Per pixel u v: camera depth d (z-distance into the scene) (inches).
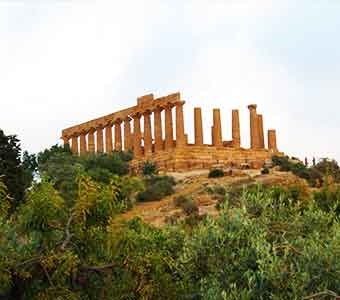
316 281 816.9
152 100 4936.0
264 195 975.0
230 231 872.3
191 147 4680.1
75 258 773.3
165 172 4522.6
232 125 4896.7
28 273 767.7
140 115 5027.1
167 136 4788.4
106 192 810.8
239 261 844.0
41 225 788.6
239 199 974.4
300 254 846.5
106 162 4318.4
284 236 910.4
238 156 4749.0
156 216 3275.1
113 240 812.6
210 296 811.4
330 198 1852.9
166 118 4817.9
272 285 805.9
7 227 809.5
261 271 805.9
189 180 4119.1
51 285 775.7
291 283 799.1
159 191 3786.9
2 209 816.9
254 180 3944.4
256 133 4896.7
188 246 887.7
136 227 1013.8
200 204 3395.7
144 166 4485.7
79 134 5497.1
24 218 792.3
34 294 784.9
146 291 815.1
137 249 837.8
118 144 5182.1
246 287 819.4
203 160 4643.2
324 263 822.5
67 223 800.9
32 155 3991.1
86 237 813.9
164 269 876.0
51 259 772.0
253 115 4921.3
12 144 2647.6
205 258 869.2
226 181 3969.0
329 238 871.7
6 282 754.2
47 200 789.9
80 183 820.0
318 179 4092.0
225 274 842.8
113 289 814.5
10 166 2551.7
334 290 817.5
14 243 802.8
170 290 843.4
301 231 924.0
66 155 4224.9
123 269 821.2
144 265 826.8
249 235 870.4
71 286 805.2
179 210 3339.1
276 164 4559.5
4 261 762.8
